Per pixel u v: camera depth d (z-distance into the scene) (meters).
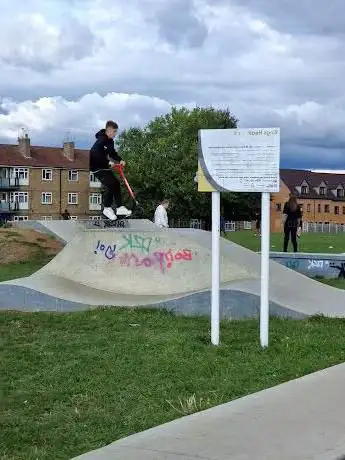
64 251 12.55
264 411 5.73
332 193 112.56
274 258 17.95
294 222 21.11
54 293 11.16
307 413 5.67
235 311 10.15
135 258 11.75
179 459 4.57
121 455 4.67
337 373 7.07
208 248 11.91
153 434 5.14
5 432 5.27
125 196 60.22
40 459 4.68
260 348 8.08
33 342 8.63
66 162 84.88
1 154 80.50
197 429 5.25
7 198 80.69
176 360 7.53
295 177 109.38
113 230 12.27
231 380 6.79
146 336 8.77
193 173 67.56
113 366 7.31
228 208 72.44
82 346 8.30
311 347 8.14
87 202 86.38
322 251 25.69
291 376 7.00
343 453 4.72
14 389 6.50
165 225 21.30
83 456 4.67
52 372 7.09
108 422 5.52
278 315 10.11
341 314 10.16
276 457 4.61
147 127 76.06
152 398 6.20
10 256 20.36
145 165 67.81
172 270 11.44
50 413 5.78
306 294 11.33
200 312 10.25
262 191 7.97
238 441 4.95
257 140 7.92
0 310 11.04
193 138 71.69
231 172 8.06
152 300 10.82
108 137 13.76
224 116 76.31
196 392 6.40
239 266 11.73
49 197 83.19
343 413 5.67
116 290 11.53
